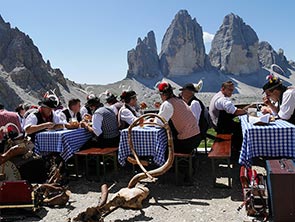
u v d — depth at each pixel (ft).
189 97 24.64
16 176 18.38
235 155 26.58
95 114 23.66
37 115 22.53
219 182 20.79
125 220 15.43
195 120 21.20
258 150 17.12
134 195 16.28
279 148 16.87
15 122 21.75
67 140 21.45
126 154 20.61
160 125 19.17
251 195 15.34
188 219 15.37
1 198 15.96
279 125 17.70
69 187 20.83
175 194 18.89
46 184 17.95
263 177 17.37
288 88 20.94
